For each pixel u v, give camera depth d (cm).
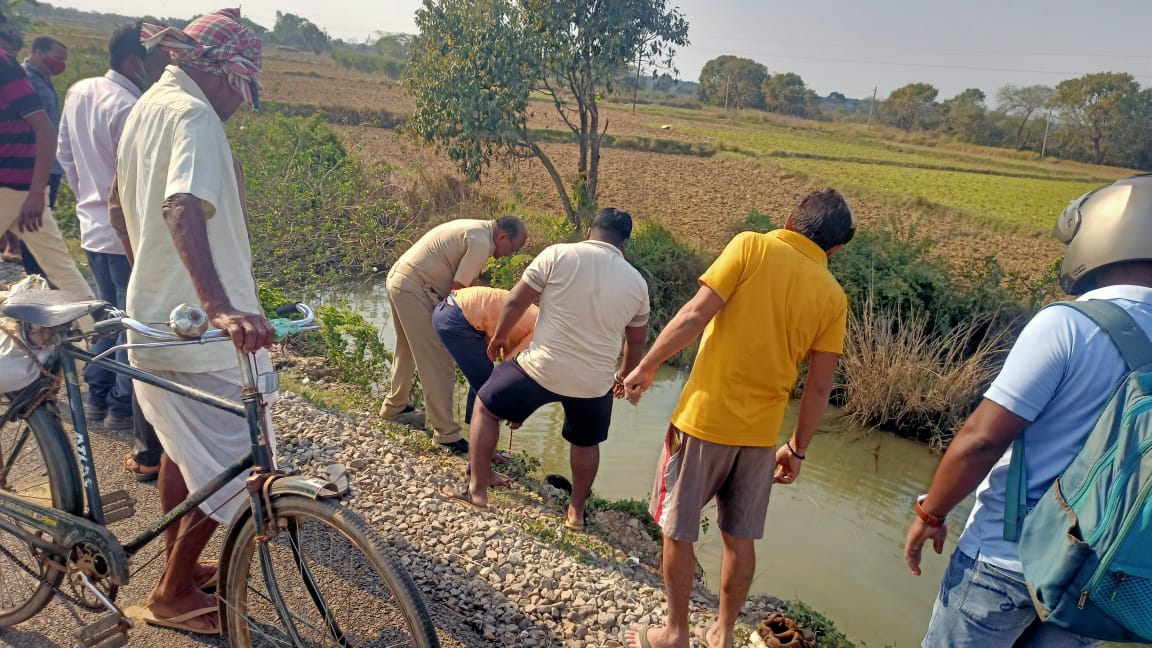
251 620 277
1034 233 2028
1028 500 206
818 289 309
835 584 559
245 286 275
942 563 608
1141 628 182
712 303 305
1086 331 197
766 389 311
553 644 340
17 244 711
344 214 1313
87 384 474
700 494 319
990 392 208
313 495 223
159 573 334
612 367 444
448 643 323
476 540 409
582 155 1445
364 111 3069
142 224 265
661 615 375
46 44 662
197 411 272
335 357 680
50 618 301
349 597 298
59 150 473
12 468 283
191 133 250
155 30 285
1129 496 176
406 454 515
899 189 2848
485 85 1320
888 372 905
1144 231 202
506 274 912
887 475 795
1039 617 203
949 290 1015
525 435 737
